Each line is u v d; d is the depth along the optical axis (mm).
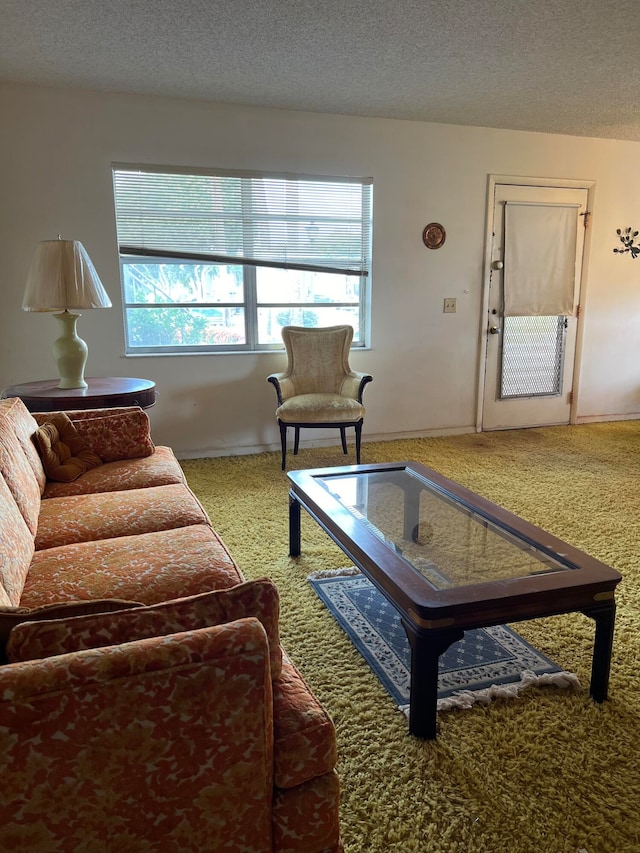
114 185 3691
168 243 3873
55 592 1418
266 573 2434
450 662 1863
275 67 3162
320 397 3869
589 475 3707
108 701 745
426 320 4547
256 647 802
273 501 3271
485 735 1560
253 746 836
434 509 2229
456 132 4316
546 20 2633
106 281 3775
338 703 1680
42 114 3484
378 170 4191
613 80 3383
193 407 4098
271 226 4062
